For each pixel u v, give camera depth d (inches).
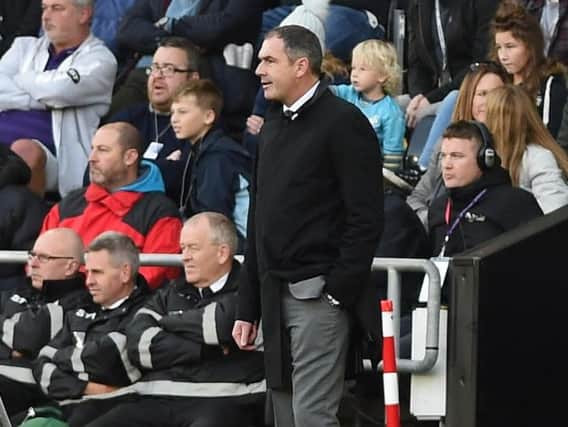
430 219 1256.8
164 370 1205.7
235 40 1573.6
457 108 1355.8
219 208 1363.2
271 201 1082.7
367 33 1599.4
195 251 1197.7
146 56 1609.3
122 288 1241.4
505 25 1407.5
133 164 1346.0
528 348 884.6
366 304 1080.8
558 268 884.6
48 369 1236.5
